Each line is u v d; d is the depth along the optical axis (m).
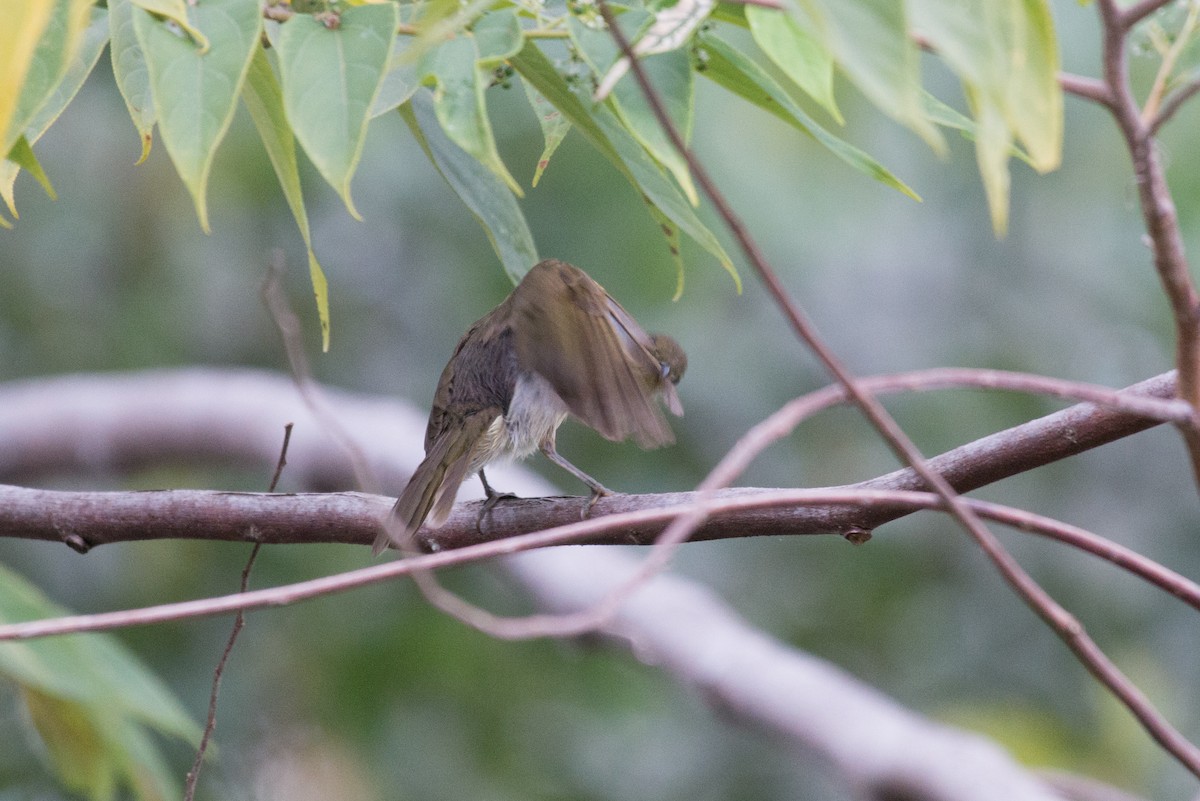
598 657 12.09
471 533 5.58
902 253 11.70
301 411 10.57
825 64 3.89
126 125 11.55
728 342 11.42
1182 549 12.18
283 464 5.29
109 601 11.33
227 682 11.19
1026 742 9.98
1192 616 12.09
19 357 11.48
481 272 11.73
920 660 12.13
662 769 12.20
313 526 5.21
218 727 10.98
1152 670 11.09
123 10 4.56
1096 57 10.55
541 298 5.09
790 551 12.45
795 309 3.26
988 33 2.83
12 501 5.35
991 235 12.00
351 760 11.20
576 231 10.69
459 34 3.86
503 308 6.25
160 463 11.00
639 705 12.19
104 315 11.62
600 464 11.52
